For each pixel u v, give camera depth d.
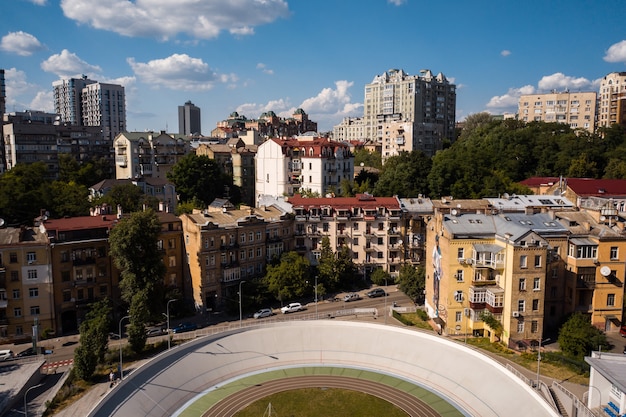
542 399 67.38
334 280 124.31
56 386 77.25
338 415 74.75
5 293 96.38
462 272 93.44
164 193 175.38
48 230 99.94
